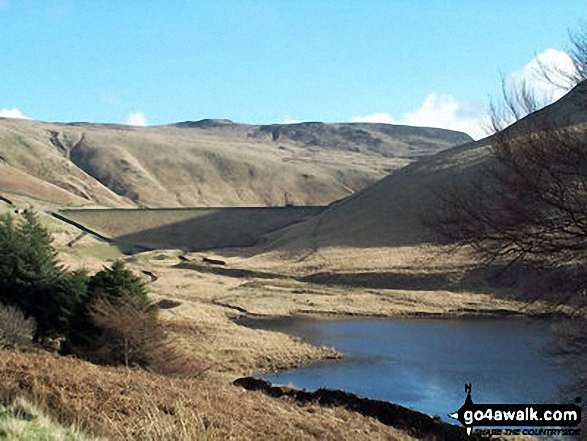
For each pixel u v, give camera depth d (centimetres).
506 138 1238
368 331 5003
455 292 6569
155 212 14000
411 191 10612
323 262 8612
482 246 1303
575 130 1183
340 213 11469
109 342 2689
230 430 1159
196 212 14112
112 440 900
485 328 4956
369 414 2112
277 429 1364
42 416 902
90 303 2861
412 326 5219
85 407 1080
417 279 7212
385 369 3528
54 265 3366
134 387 1449
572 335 1447
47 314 3047
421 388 3008
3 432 791
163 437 897
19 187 16725
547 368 3148
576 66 1220
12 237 3222
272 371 3500
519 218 1198
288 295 6925
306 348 4100
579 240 1191
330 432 1552
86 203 17338
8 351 1823
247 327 5103
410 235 9038
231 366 3462
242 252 10869
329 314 5953
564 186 1180
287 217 13625
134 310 2775
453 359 3747
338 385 3111
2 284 3081
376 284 7400
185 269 9188
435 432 1944
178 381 1917
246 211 14150
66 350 2852
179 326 4334
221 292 7162
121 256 10731
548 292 1303
